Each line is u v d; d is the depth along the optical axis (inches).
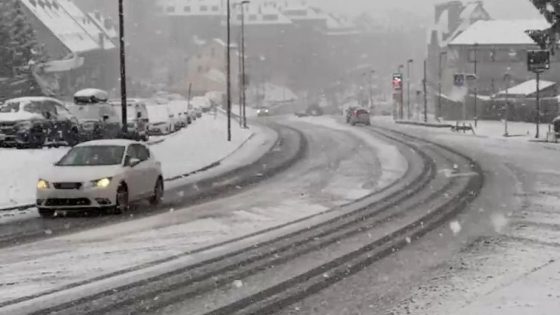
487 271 428.5
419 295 377.7
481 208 677.9
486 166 1091.9
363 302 366.6
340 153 1378.0
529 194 772.6
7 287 394.0
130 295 379.9
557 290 378.6
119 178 663.1
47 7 3550.7
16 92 2484.0
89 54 3686.0
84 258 466.3
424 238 535.5
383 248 500.1
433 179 928.3
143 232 561.6
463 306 352.8
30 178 828.0
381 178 951.0
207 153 1373.0
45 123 1146.0
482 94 3609.7
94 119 1365.7
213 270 434.9
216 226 589.6
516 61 3585.1
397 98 3678.6
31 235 551.5
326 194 797.2
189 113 2338.8
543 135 1958.7
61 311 351.6
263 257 471.2
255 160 1284.4
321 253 484.4
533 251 485.4
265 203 729.0
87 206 642.8
